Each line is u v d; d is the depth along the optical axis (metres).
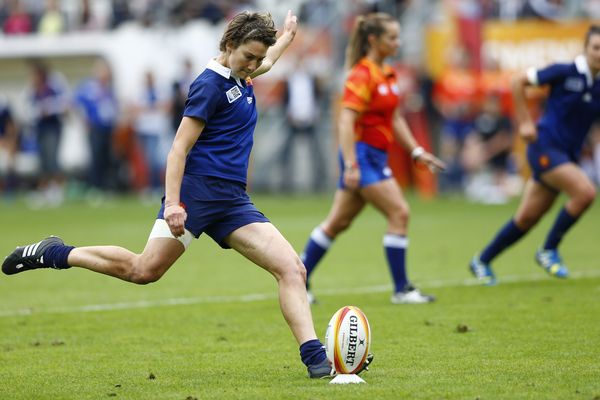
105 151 96.12
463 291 36.62
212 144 22.02
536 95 87.31
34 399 20.41
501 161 92.25
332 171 96.94
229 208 22.12
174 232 21.00
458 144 92.12
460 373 22.09
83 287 40.06
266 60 24.25
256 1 98.06
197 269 46.00
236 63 21.59
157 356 25.23
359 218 77.69
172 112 89.69
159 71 101.00
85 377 22.61
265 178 96.88
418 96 89.12
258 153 96.50
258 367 23.50
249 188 97.62
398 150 94.69
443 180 93.75
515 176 93.31
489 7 92.00
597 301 33.03
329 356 21.12
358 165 33.88
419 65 90.81
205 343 27.12
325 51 93.25
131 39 102.56
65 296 37.41
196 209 21.88
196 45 99.88
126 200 94.94
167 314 32.62
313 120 93.12
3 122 101.88
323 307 33.69
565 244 53.47
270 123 95.56
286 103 92.69
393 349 25.36
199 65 99.69
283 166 96.00
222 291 38.38
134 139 98.12
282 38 24.88
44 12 109.44
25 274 44.72
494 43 91.00
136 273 22.25
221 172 21.97
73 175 106.44
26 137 107.50
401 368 22.80
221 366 23.73
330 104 95.19
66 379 22.42
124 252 22.38
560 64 36.25
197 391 20.77
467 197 91.56
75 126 106.38
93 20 106.75
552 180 36.69
